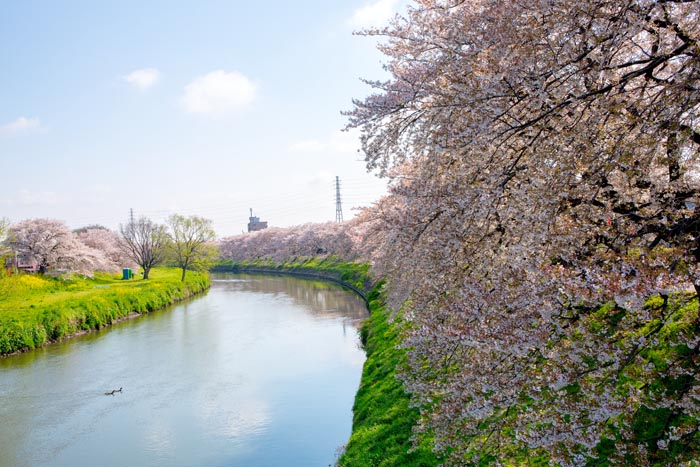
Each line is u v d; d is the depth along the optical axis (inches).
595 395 228.7
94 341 1429.6
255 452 710.5
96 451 749.9
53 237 2261.3
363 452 562.3
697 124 283.1
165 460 713.0
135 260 2974.9
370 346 1042.7
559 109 281.0
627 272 231.3
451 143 320.8
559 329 242.2
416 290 461.1
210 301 2229.3
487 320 262.8
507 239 332.5
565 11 275.6
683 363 294.0
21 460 729.0
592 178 266.7
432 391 348.8
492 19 313.7
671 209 274.5
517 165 334.6
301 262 3850.9
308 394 927.7
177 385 1027.9
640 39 324.8
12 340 1299.2
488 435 292.2
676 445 290.7
